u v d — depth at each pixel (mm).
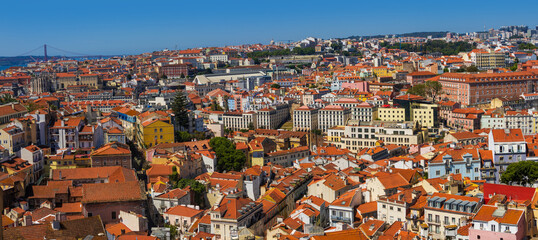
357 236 199375
